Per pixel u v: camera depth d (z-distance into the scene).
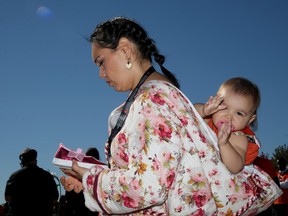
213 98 2.57
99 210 2.18
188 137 2.10
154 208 2.12
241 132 2.51
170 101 2.13
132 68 2.32
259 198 2.30
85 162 2.44
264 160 5.36
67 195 7.14
